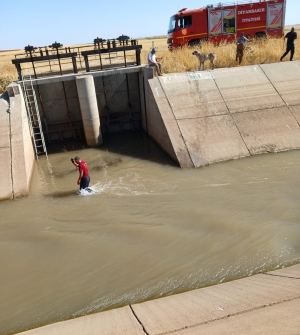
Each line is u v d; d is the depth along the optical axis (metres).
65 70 17.66
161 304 5.66
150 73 15.11
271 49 18.62
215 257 7.47
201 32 22.39
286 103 14.89
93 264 7.65
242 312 4.44
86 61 15.68
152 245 8.15
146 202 10.38
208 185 11.20
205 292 5.95
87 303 6.44
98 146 16.03
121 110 18.08
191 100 14.64
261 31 23.08
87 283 7.03
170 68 17.47
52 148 16.39
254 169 12.12
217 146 13.35
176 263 7.39
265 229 8.32
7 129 13.03
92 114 15.29
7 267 7.81
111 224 9.27
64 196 11.23
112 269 7.40
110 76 17.23
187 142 13.38
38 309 6.41
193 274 6.98
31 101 16.28
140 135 17.45
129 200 10.59
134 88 17.73
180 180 11.77
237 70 15.84
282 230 8.21
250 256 7.38
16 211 10.47
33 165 14.02
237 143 13.50
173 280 6.86
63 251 8.26
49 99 16.70
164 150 14.48
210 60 16.23
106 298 6.52
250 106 14.65
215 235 8.30
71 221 9.64
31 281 7.27
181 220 9.15
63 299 6.61
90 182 12.18
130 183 11.86
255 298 4.93
